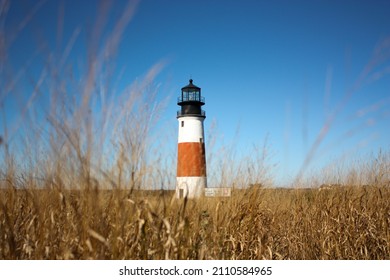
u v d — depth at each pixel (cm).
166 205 335
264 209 597
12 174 301
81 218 254
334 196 734
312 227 682
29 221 329
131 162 274
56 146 236
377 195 714
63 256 278
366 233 633
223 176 458
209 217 413
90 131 227
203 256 350
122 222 266
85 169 236
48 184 259
